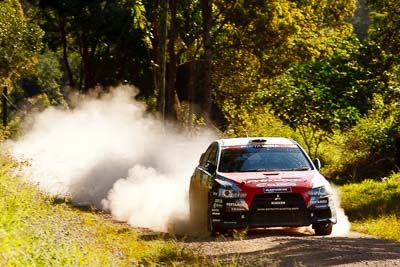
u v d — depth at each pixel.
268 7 74.19
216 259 19.44
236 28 76.69
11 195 22.78
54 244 18.16
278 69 76.56
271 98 50.53
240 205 25.06
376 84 47.06
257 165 27.11
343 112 50.34
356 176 52.06
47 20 106.69
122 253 20.84
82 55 102.69
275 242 22.53
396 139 50.97
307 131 56.97
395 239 25.23
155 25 78.88
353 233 27.28
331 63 51.56
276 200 25.11
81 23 97.38
